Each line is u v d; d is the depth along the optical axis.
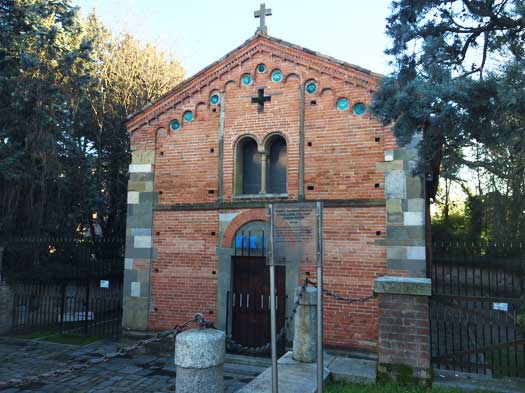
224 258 10.75
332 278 9.72
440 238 28.98
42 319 13.74
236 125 11.10
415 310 6.65
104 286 13.34
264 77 10.98
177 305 11.00
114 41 19.98
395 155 9.56
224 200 10.92
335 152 10.11
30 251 13.54
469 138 6.44
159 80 21.25
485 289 16.47
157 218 11.48
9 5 14.14
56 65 14.25
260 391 6.11
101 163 18.23
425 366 6.52
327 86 10.36
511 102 5.37
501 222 18.48
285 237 5.38
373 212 9.61
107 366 9.88
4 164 12.52
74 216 15.55
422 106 6.29
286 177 10.64
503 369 7.18
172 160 11.56
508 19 6.86
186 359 4.85
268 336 10.32
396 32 7.30
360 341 9.33
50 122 13.76
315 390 6.11
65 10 15.57
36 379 5.61
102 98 17.91
